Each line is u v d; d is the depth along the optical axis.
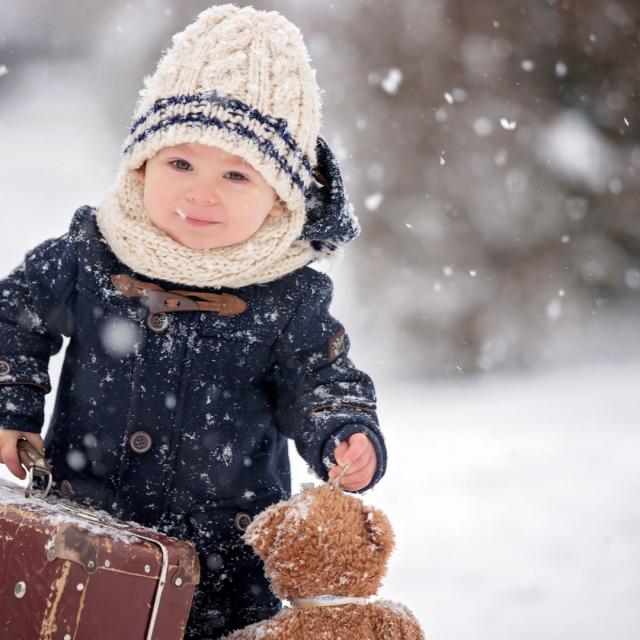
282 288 3.94
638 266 20.09
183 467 3.80
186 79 3.75
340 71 21.78
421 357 18.27
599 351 18.11
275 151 3.74
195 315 3.83
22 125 24.47
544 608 6.18
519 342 18.62
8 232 18.23
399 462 10.43
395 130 21.08
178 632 3.16
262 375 3.95
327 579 3.38
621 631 5.74
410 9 21.86
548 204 20.25
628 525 7.92
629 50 21.34
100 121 25.05
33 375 3.91
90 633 2.99
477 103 21.22
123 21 25.62
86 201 20.81
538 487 9.27
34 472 3.57
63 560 2.94
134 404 3.79
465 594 6.49
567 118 21.09
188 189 3.69
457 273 19.42
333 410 3.79
